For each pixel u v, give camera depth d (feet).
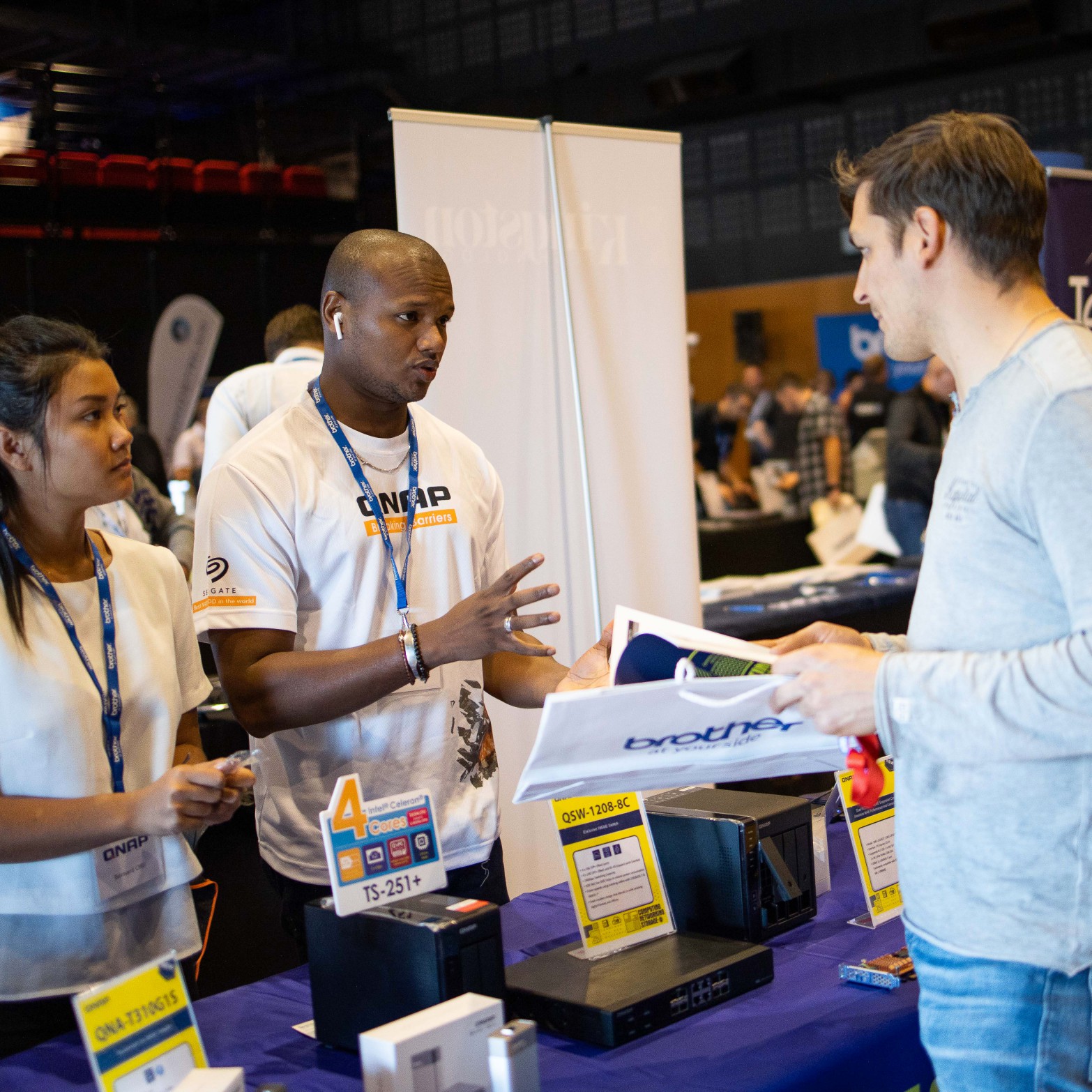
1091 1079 3.76
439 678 6.25
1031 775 3.62
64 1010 4.97
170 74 26.02
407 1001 4.43
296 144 27.68
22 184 22.84
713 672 4.38
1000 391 3.67
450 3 27.99
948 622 3.77
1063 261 9.68
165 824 4.52
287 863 6.16
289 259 26.17
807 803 6.08
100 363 4.96
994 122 3.84
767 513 24.32
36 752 4.78
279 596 5.96
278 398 10.97
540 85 27.14
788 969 5.42
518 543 9.34
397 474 6.31
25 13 22.68
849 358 24.04
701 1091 4.26
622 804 5.58
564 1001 4.76
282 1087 4.30
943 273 3.83
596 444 9.57
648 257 9.72
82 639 5.04
